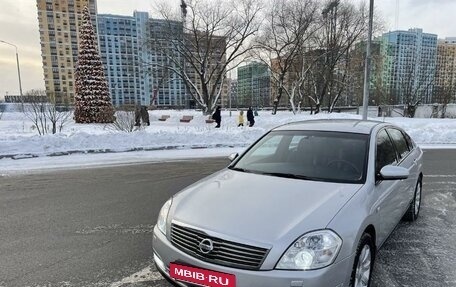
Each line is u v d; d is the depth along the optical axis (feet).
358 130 13.17
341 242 8.23
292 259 7.79
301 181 10.80
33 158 35.19
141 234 15.07
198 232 8.63
